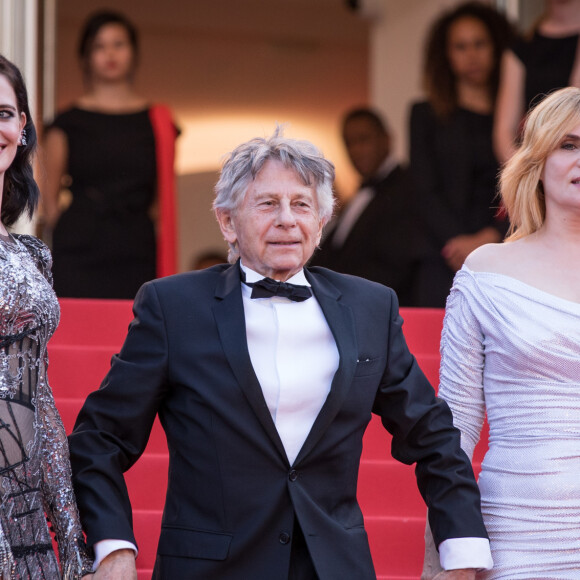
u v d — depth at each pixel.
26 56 20.94
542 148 9.78
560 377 9.28
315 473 8.88
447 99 20.31
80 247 19.42
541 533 9.06
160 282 9.32
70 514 8.78
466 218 19.78
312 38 37.19
